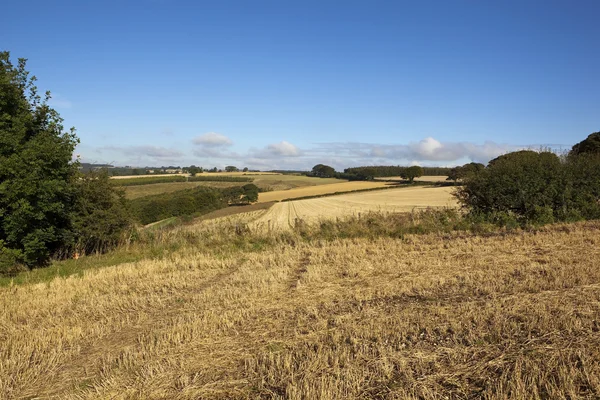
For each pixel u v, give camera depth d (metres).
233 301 8.15
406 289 8.19
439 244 13.28
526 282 8.11
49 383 5.11
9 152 13.16
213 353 5.62
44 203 13.84
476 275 9.05
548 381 4.34
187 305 8.12
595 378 4.25
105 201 18.78
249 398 4.45
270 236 17.23
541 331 5.59
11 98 14.02
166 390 4.68
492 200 19.33
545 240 12.66
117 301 8.57
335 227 17.83
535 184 18.55
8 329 7.09
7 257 12.77
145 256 15.57
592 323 5.79
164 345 5.92
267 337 6.11
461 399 4.18
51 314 8.03
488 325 5.97
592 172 19.36
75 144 15.66
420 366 4.86
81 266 14.01
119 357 5.60
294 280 9.85
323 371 4.84
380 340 5.63
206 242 17.33
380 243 14.34
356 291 8.30
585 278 8.12
